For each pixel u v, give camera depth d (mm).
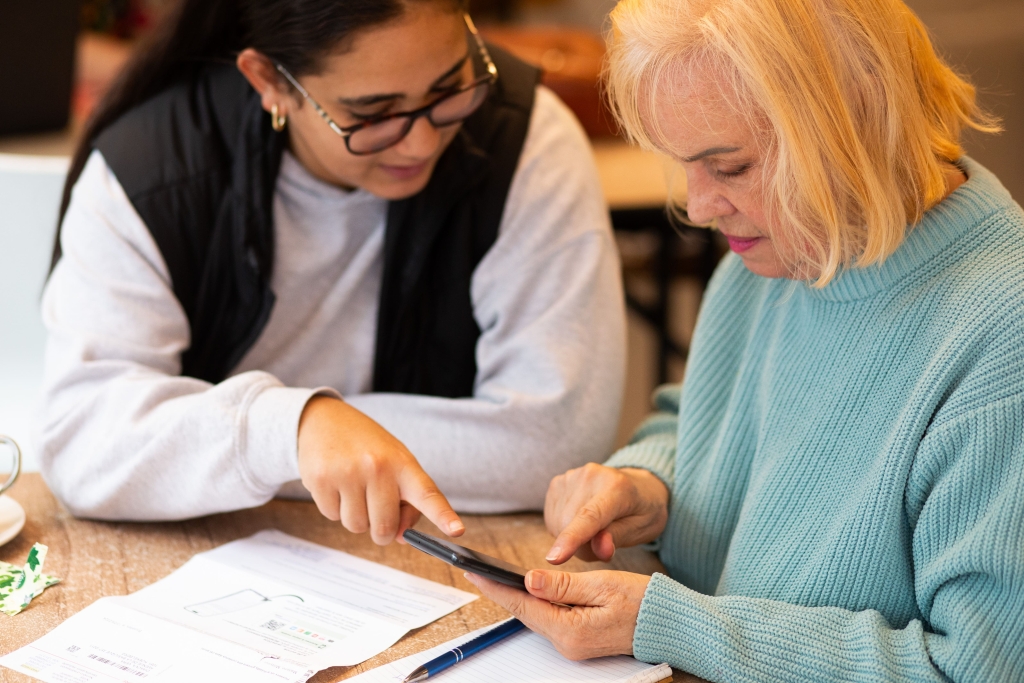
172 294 1231
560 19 3592
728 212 843
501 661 849
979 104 1003
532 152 1307
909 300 860
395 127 1084
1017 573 749
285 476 1035
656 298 2498
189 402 1084
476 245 1288
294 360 1314
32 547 1000
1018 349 787
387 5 997
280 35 1064
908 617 862
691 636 821
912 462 827
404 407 1228
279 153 1221
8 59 1887
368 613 925
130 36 2691
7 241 1657
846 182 789
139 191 1208
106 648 846
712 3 781
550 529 1044
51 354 1188
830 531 880
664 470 1080
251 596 951
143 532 1097
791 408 940
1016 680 759
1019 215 854
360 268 1289
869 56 782
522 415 1205
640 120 843
